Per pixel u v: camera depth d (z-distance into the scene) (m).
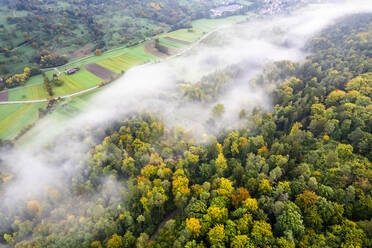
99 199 104.75
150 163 121.00
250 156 108.69
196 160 119.31
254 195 92.62
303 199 79.19
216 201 87.94
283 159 99.31
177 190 101.88
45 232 93.94
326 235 69.00
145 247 85.12
